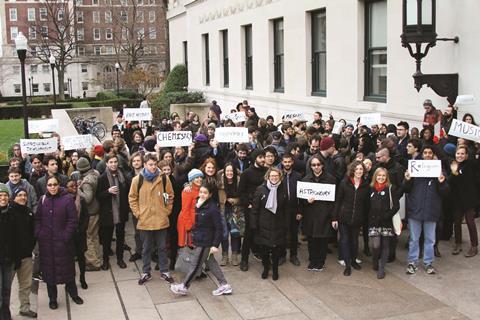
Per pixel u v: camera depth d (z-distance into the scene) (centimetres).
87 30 8994
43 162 1055
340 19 1653
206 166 855
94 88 8881
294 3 1944
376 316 755
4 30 8731
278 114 2138
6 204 744
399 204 897
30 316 784
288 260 987
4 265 747
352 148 1250
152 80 6006
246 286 873
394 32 1418
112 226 963
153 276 930
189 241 835
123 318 776
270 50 2198
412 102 1379
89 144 1245
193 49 3297
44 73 8819
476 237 958
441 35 1270
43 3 8062
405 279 879
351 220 898
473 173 952
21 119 4300
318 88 1891
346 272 905
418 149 967
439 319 740
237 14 2517
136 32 8319
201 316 775
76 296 827
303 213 937
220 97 2822
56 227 798
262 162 923
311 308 787
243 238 950
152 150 1203
